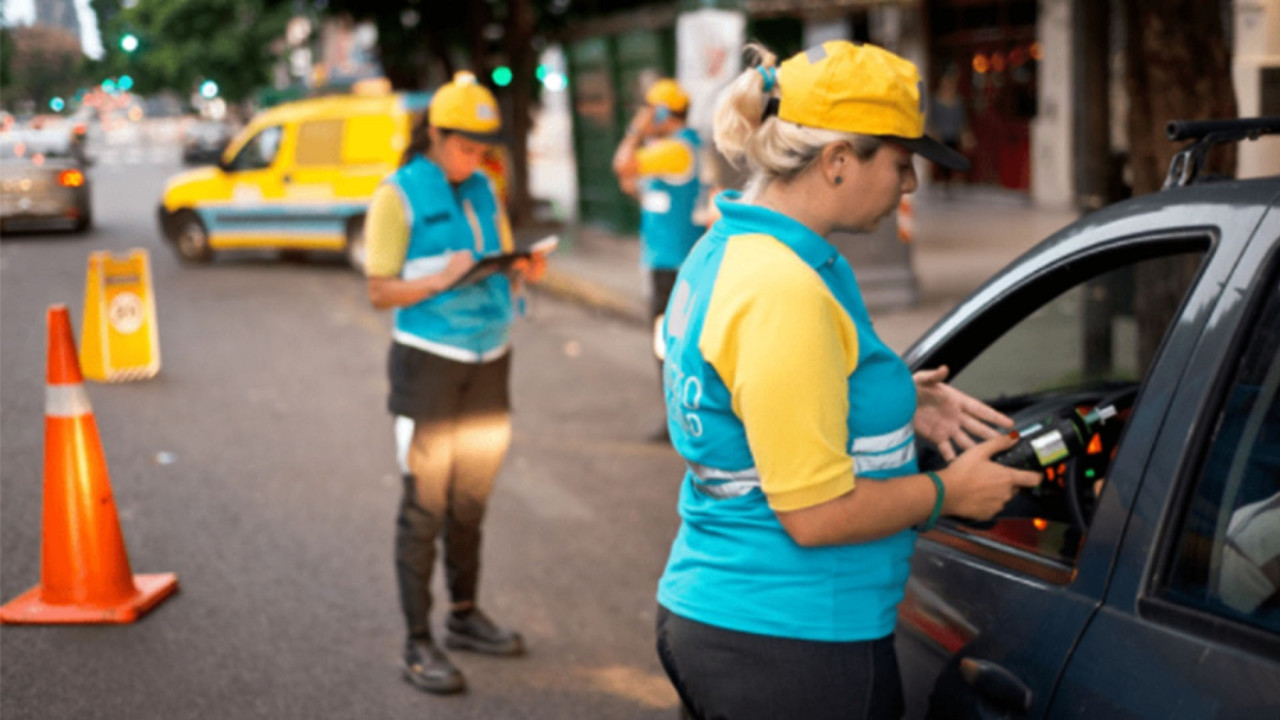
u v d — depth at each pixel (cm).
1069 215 1580
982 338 245
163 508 605
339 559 537
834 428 177
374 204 397
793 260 180
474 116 391
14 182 1870
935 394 220
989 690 198
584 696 411
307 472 670
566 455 702
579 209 1825
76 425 457
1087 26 670
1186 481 177
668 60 1456
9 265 1557
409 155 403
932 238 1435
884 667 192
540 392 858
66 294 1315
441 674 411
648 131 711
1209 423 177
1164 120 511
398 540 414
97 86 3909
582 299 1229
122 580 473
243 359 984
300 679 421
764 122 187
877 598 191
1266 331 175
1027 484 191
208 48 4212
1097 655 180
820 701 189
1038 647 191
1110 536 185
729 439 187
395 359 406
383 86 1959
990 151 1834
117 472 666
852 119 181
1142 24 513
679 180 674
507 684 420
